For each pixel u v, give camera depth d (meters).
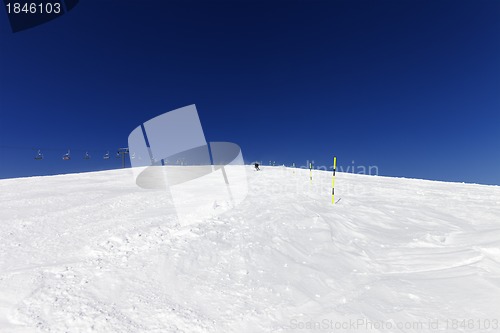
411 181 21.14
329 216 7.59
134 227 6.73
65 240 6.04
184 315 3.27
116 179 20.95
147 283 4.03
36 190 14.54
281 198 10.75
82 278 4.16
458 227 6.94
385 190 14.27
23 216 8.30
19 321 3.16
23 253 5.32
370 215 8.14
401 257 4.94
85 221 7.62
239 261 4.75
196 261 4.75
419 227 7.03
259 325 3.08
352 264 4.70
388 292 3.57
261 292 3.79
